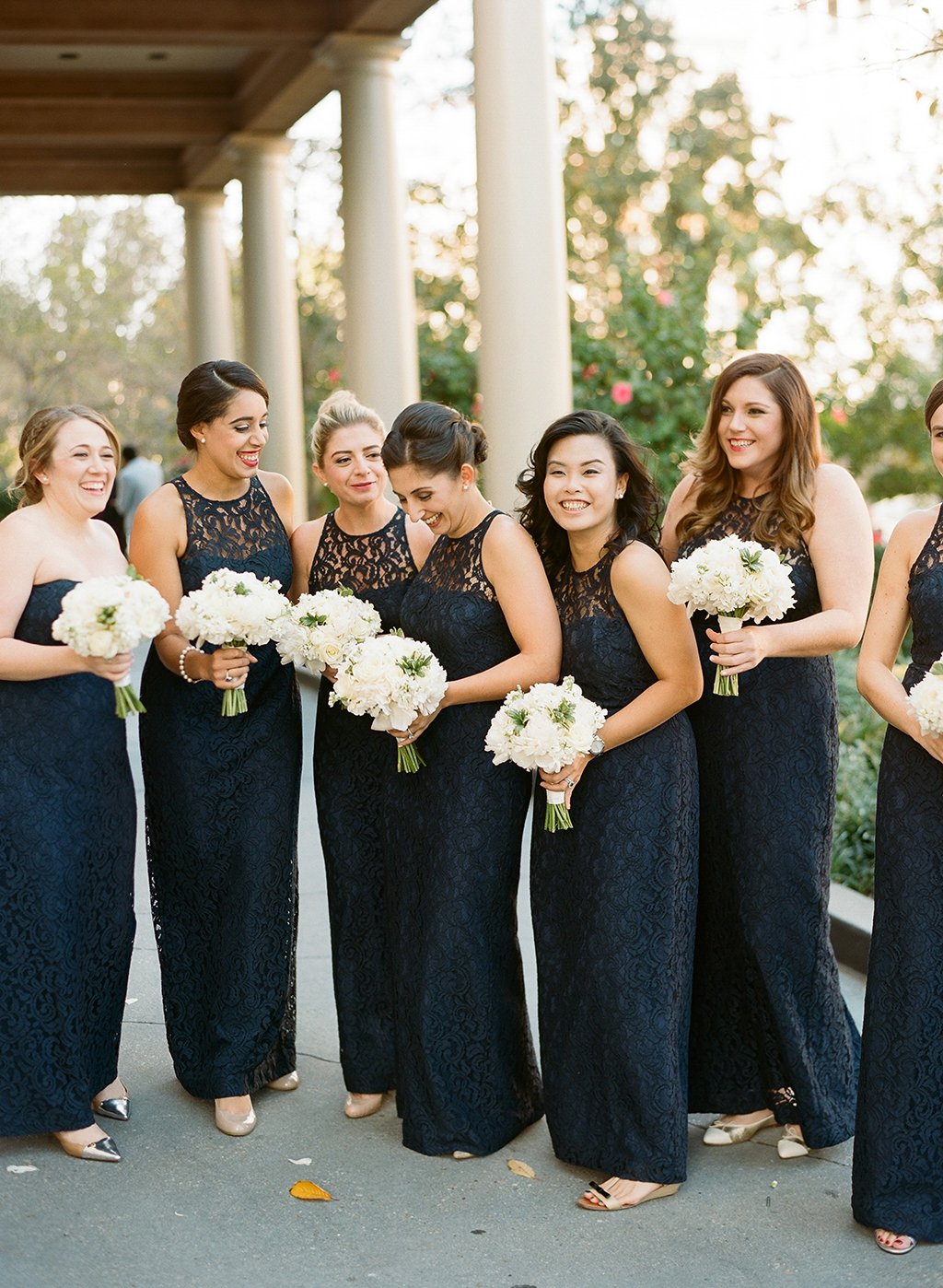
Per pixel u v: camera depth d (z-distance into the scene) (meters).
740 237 20.42
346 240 10.31
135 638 3.13
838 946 4.82
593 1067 3.33
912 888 3.02
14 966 3.40
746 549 3.06
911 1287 2.90
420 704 3.27
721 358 10.14
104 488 3.51
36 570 3.40
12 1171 3.43
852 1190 3.12
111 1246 3.09
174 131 13.74
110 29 10.12
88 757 3.47
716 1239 3.10
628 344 10.04
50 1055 3.44
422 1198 3.30
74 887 3.47
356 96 10.14
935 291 14.48
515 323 7.23
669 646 3.19
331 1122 3.72
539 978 3.44
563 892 3.37
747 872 3.38
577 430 3.22
